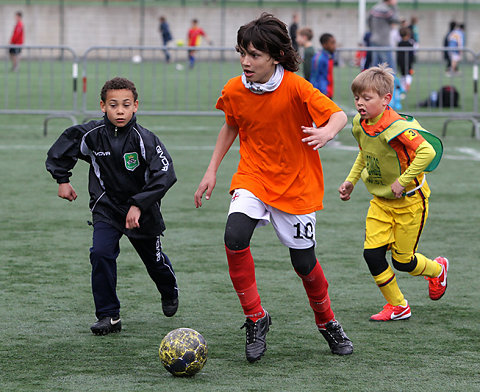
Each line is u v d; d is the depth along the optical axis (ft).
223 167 82.94
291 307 40.24
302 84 31.86
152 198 35.04
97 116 110.11
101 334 35.65
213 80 193.77
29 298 41.32
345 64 266.77
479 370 31.32
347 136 110.32
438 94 133.39
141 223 36.09
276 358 32.73
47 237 54.85
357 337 35.68
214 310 39.70
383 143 37.32
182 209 64.23
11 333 35.73
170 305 38.22
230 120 33.94
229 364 31.91
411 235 38.70
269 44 31.32
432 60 295.89
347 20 297.74
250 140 33.06
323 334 33.53
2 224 58.44
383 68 37.52
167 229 57.62
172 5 301.63
